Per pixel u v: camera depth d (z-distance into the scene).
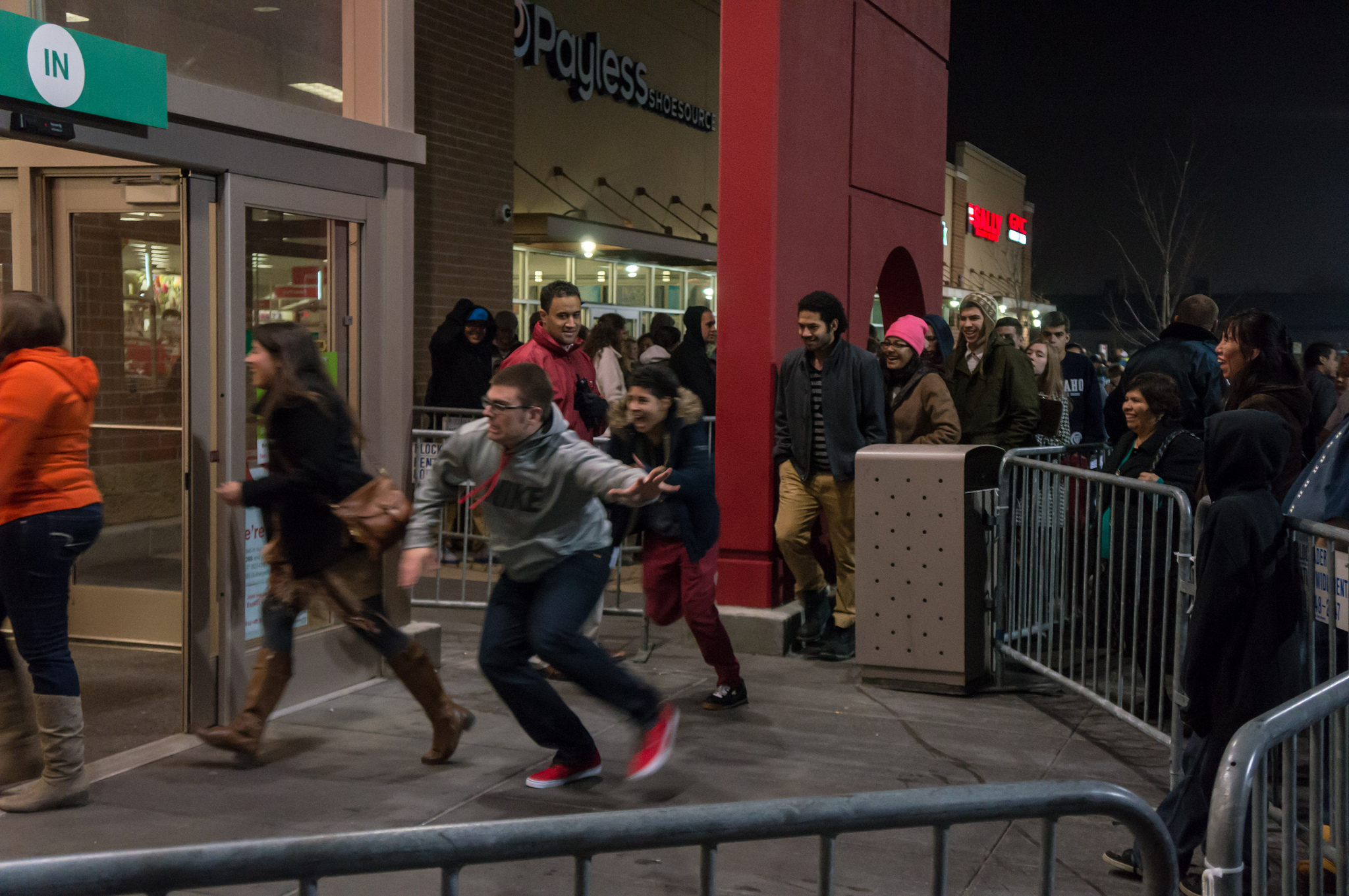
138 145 4.25
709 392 9.22
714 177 22.08
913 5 8.80
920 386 6.42
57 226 5.70
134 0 4.47
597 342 9.38
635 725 4.03
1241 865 1.92
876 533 5.71
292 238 5.16
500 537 4.06
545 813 4.02
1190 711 3.35
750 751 4.77
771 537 6.51
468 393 9.03
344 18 5.62
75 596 6.19
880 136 8.13
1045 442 6.94
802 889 3.46
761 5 6.39
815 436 6.14
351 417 4.41
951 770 4.58
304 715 5.14
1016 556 5.77
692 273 21.89
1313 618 3.31
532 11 15.52
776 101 6.39
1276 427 3.29
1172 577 5.15
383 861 1.53
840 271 7.45
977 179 36.56
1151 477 5.36
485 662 4.10
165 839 3.73
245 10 5.02
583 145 17.20
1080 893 3.48
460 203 11.57
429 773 4.42
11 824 3.83
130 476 5.96
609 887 3.48
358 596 4.37
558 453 3.88
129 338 5.78
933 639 5.63
